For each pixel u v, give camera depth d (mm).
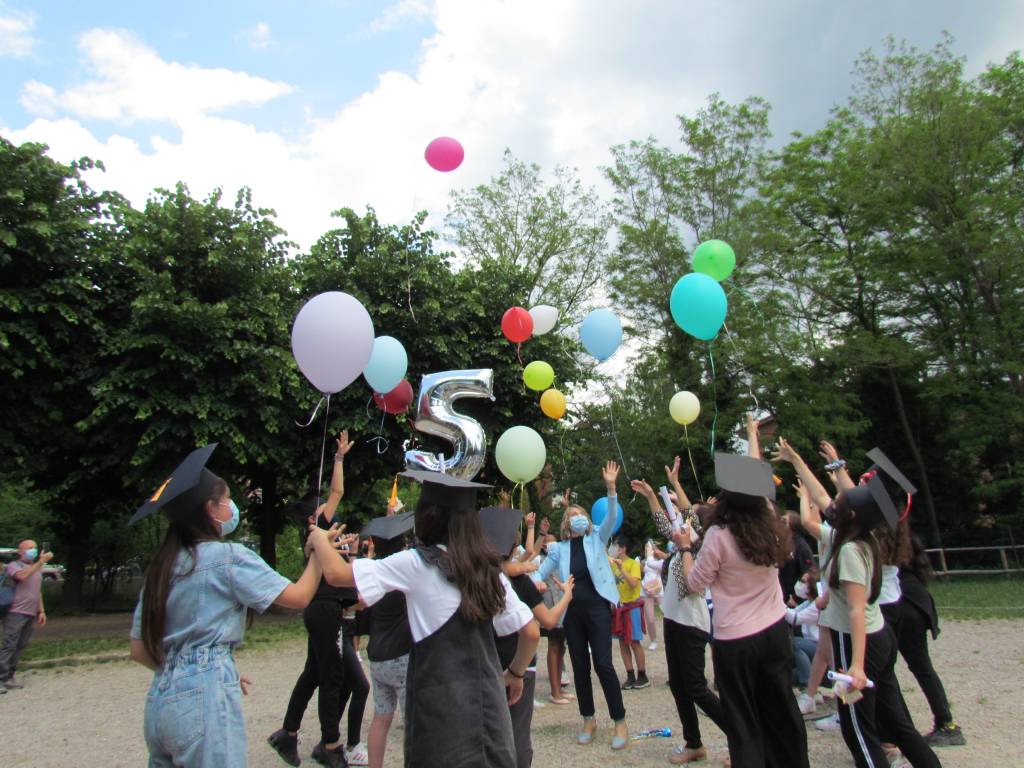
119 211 14000
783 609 3660
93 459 13664
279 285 15078
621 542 8641
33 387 12727
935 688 5168
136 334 12547
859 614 3568
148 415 12289
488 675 2656
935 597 15289
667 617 5012
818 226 24719
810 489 4828
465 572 2666
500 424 17203
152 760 2639
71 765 5480
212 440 13328
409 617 2730
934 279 20375
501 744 2578
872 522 3727
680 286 5965
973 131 19344
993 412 19391
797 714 3527
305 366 4656
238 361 13422
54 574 29000
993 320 19266
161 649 2668
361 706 5324
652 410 23609
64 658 9953
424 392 5047
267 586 2746
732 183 21734
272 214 14750
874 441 23344
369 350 4750
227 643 2734
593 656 5512
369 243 16078
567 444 19344
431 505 2826
